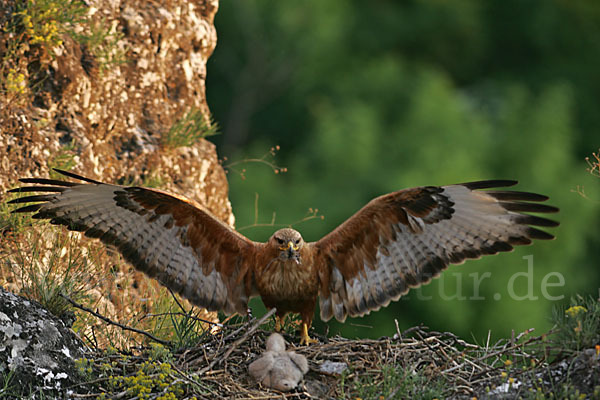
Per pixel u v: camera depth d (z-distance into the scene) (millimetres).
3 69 15859
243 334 13555
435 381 12180
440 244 13656
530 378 11594
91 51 17328
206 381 12180
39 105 16469
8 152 15516
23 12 15992
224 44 47562
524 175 36062
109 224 13812
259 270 13719
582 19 49469
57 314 13031
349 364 12352
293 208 35500
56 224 13836
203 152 19469
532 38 48906
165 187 18406
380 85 42438
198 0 20062
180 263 14062
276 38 47156
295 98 46062
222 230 13844
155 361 12477
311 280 13695
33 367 11742
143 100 18516
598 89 47938
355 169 35969
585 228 35156
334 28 45969
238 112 47125
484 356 12547
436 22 47750
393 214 13594
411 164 36000
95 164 16938
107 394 11922
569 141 37875
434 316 31250
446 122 36906
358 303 14133
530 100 41781
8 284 14266
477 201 13219
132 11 18359
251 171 37438
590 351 11281
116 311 15547
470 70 49281
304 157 38969
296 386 12156
